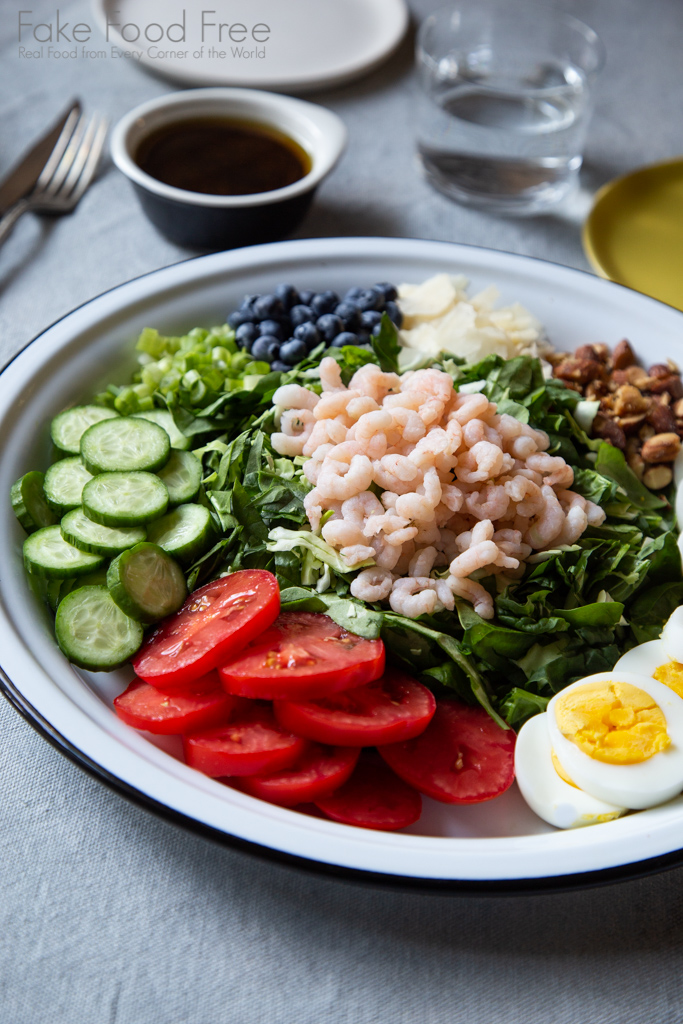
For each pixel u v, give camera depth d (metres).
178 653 0.48
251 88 0.74
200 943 0.46
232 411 0.57
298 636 0.50
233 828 0.44
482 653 0.51
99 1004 0.45
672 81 0.82
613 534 0.55
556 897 0.48
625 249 0.68
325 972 0.46
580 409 0.59
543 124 0.69
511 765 0.49
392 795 0.48
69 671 0.48
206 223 0.64
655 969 0.46
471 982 0.46
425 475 0.51
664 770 0.48
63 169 0.71
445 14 0.73
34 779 0.49
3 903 0.46
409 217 0.71
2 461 0.53
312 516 0.52
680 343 0.60
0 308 0.64
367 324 0.60
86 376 0.57
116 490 0.52
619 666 0.52
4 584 0.49
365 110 0.77
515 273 0.62
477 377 0.59
